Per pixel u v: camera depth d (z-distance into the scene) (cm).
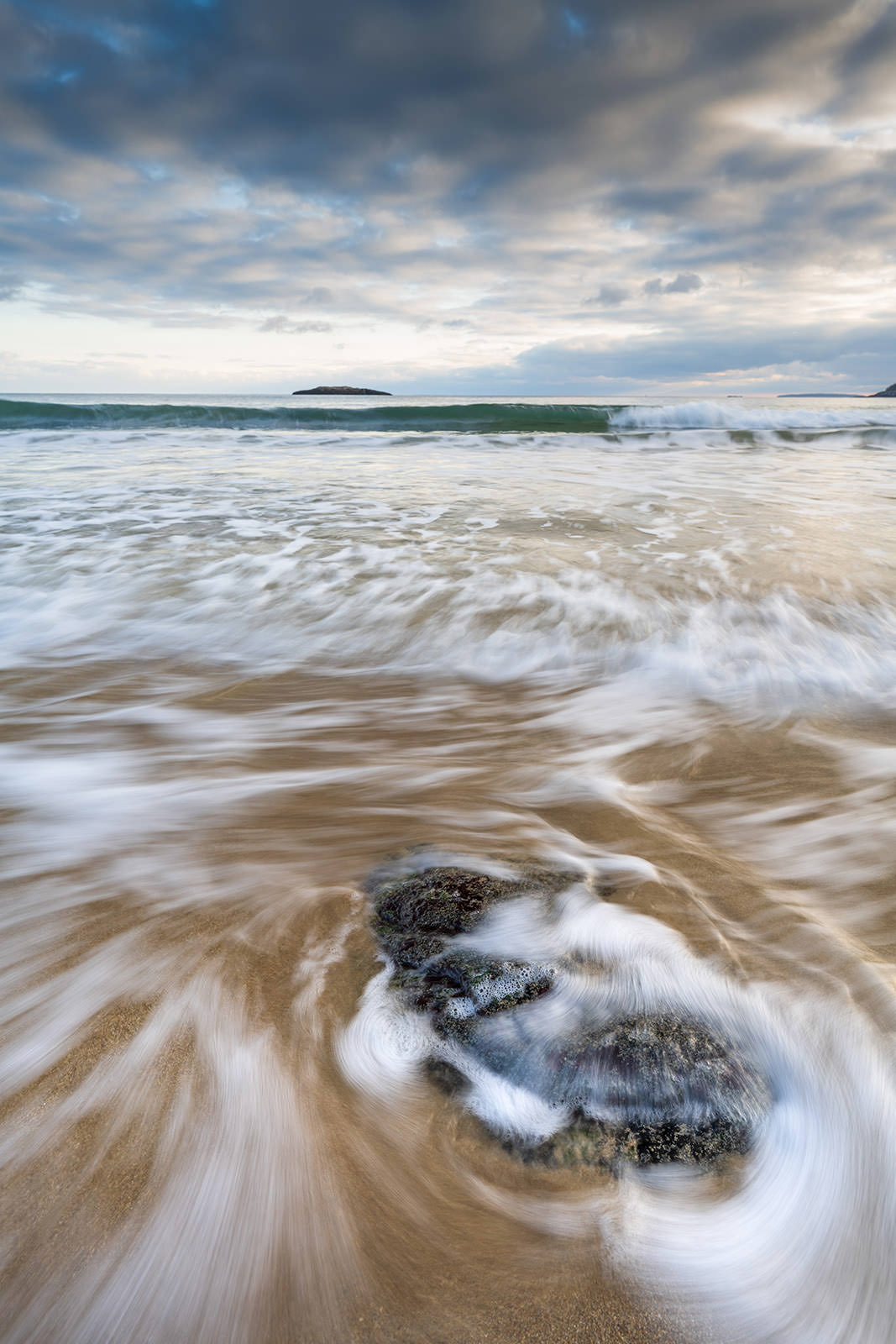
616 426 2298
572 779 312
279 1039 164
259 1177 133
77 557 620
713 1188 133
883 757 332
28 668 437
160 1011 172
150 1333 109
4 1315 110
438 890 210
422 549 650
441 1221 127
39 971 185
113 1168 133
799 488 1006
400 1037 163
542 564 606
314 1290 115
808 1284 120
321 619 507
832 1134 142
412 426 2272
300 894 217
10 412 2141
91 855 244
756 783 309
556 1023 162
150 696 403
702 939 194
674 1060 151
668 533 710
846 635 470
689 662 439
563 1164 137
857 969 185
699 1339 112
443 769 321
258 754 336
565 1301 115
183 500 873
